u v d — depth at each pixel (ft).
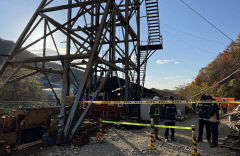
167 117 23.94
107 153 18.20
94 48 24.48
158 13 49.80
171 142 23.04
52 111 25.73
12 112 22.47
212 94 122.93
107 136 26.23
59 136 20.79
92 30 39.47
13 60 30.12
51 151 18.65
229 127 33.91
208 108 22.80
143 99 47.78
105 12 26.30
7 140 18.51
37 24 30.78
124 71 39.78
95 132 29.68
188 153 18.28
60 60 26.86
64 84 25.38
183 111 74.33
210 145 20.67
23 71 131.54
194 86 163.84
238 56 183.11
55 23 28.91
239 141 18.47
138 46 51.96
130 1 46.96
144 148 20.02
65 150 19.11
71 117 21.80
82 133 22.09
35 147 20.03
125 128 33.14
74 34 33.04
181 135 27.89
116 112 40.32
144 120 42.57
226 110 67.51
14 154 17.53
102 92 45.27
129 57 46.37
